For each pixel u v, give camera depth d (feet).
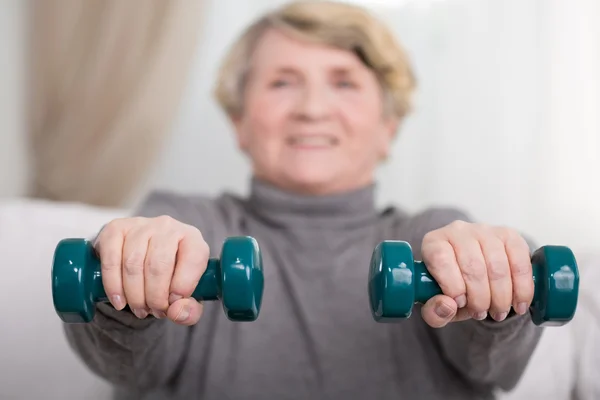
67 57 5.02
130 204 5.15
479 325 1.90
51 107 5.06
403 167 5.44
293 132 2.81
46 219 3.42
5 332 2.94
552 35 5.42
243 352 2.44
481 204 5.48
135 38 4.99
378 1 5.24
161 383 2.41
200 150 5.36
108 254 1.57
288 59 2.85
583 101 5.41
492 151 5.45
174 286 1.53
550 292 1.56
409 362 2.44
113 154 5.04
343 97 2.86
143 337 1.94
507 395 2.79
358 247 2.70
